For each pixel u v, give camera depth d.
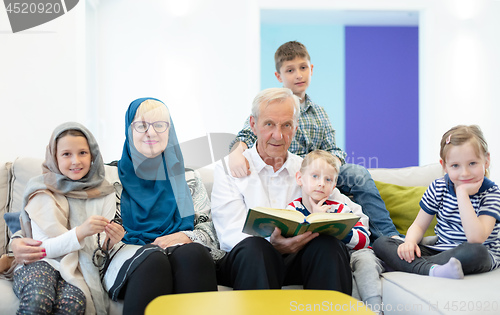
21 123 3.46
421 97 5.06
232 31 4.75
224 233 1.85
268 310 1.15
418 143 5.62
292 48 2.72
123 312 1.49
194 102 4.70
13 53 3.45
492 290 1.47
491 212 1.76
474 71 4.98
